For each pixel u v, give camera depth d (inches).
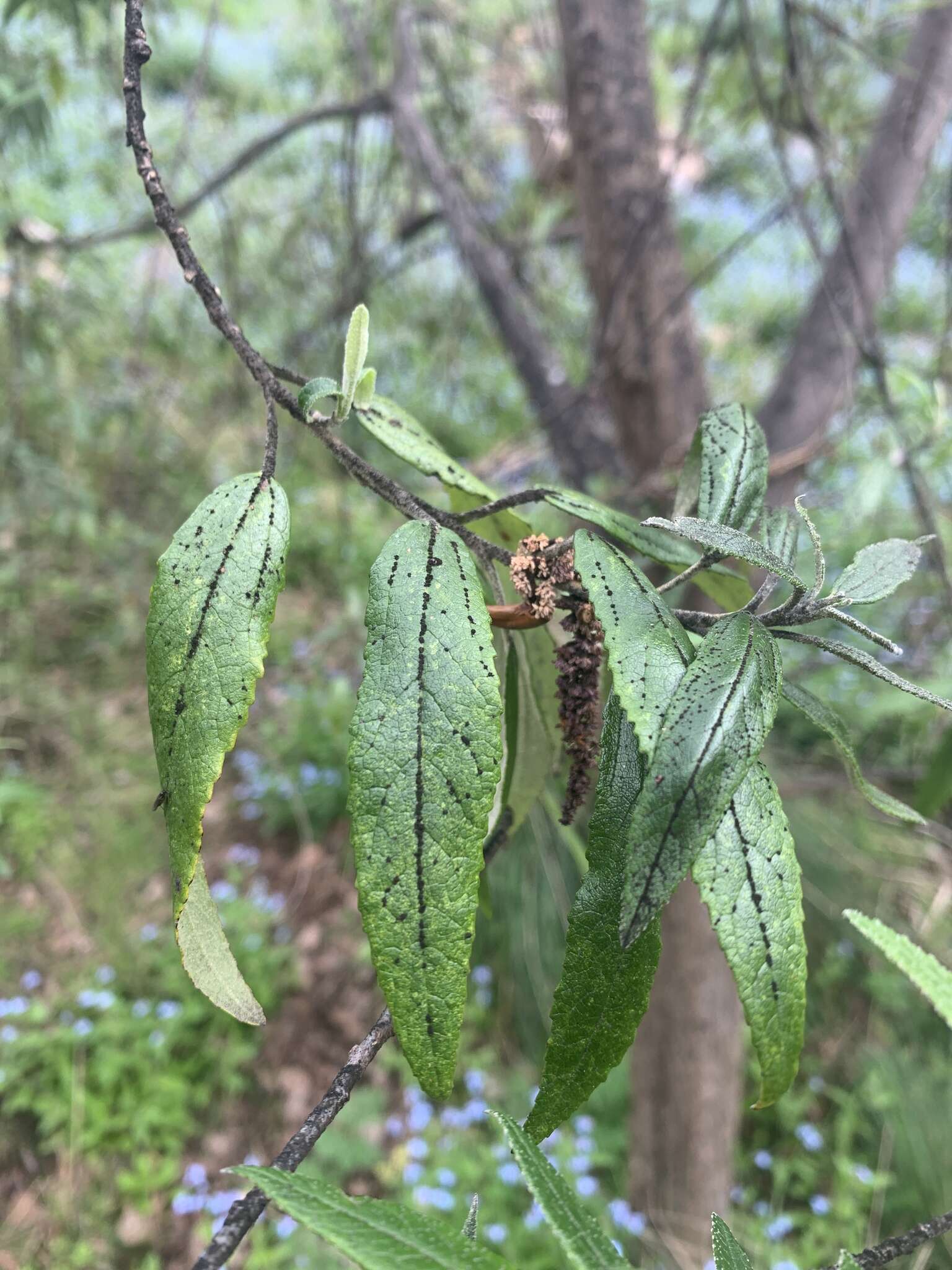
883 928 7.6
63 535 57.4
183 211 27.9
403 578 7.3
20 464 41.3
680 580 8.4
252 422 54.4
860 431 25.0
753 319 92.8
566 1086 7.2
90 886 47.8
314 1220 5.4
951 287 28.5
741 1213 40.1
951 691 40.3
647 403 24.6
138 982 43.8
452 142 40.2
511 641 10.0
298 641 60.9
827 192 21.4
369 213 37.4
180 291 53.2
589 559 7.6
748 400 65.2
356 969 46.7
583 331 46.6
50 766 53.8
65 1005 42.8
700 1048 32.1
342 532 54.6
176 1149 39.3
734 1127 35.4
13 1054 40.4
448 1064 6.5
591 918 7.1
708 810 6.3
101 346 53.1
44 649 59.8
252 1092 42.1
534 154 47.3
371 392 9.5
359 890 6.6
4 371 44.6
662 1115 33.9
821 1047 45.4
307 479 68.4
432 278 55.7
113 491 61.7
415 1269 5.3
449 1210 36.8
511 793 10.4
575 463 28.8
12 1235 36.3
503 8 44.2
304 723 54.5
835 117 31.2
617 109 22.7
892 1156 41.3
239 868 51.3
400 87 30.8
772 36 32.2
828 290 21.0
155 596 7.4
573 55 22.9
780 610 7.7
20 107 24.1
